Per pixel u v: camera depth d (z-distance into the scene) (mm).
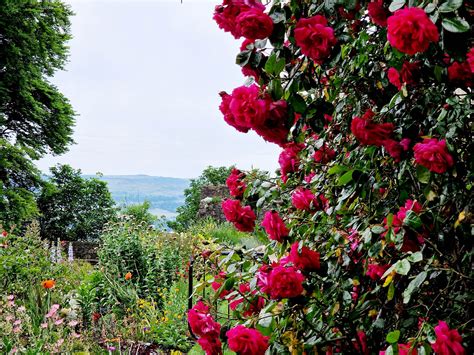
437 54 1362
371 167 1666
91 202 25891
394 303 1615
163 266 6605
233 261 1964
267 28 1256
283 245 1813
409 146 1496
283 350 1539
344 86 1762
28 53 17141
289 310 1583
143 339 4695
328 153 2064
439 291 1432
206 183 31547
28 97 17469
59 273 6461
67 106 19656
